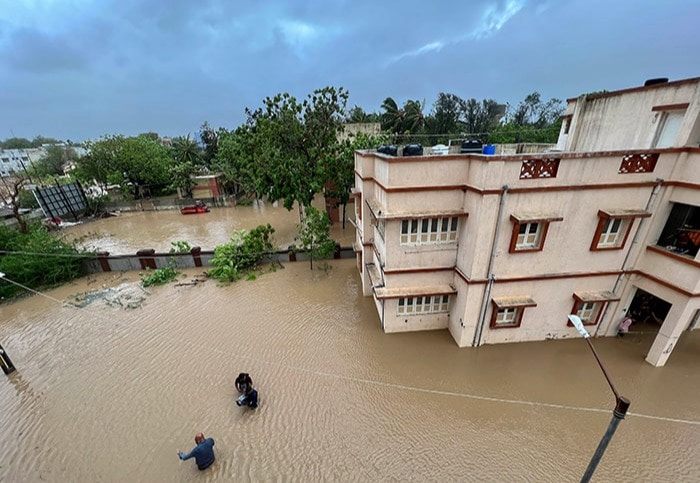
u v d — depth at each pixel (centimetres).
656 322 1340
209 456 880
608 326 1274
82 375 1255
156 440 978
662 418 945
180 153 5175
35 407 1118
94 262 2161
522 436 931
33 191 3888
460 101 5447
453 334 1337
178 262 2195
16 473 906
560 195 1034
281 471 872
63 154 6962
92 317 1645
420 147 1316
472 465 860
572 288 1190
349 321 1502
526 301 1160
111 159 4219
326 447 929
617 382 1080
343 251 2216
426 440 933
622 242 1112
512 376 1138
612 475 814
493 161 975
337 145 2517
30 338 1502
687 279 1001
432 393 1090
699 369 1123
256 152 2438
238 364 1270
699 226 1048
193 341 1423
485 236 1075
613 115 1335
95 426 1034
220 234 3016
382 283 1347
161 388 1173
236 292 1833
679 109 1044
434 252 1241
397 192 1117
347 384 1145
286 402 1085
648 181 1028
